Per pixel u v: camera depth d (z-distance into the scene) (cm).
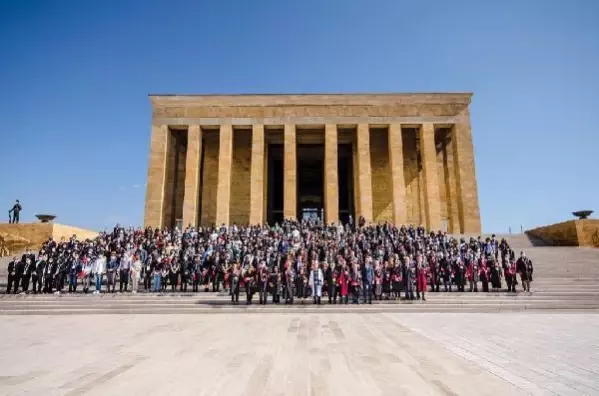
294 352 866
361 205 3656
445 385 632
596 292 1780
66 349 909
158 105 3906
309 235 2469
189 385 635
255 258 1862
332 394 592
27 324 1312
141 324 1288
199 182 3916
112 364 769
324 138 4216
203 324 1280
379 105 3884
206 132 4156
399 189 3706
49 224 3067
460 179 3738
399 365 755
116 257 1978
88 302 1705
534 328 1170
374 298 1797
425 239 2439
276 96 3903
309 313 1547
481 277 1864
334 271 1706
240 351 877
